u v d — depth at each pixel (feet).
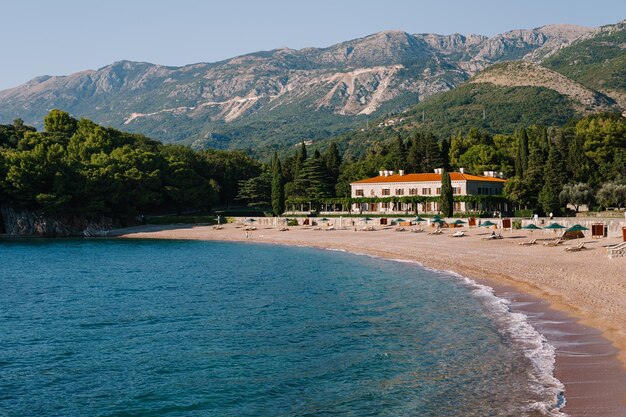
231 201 645.92
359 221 427.33
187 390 92.68
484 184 485.56
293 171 635.66
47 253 326.85
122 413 85.35
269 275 219.82
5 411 87.30
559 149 526.57
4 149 512.22
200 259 287.07
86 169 465.88
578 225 270.05
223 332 127.85
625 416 72.13
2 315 153.58
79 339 126.31
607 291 145.18
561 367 91.66
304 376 96.37
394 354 105.50
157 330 132.16
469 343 108.88
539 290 155.74
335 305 153.99
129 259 292.40
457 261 230.48
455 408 79.15
